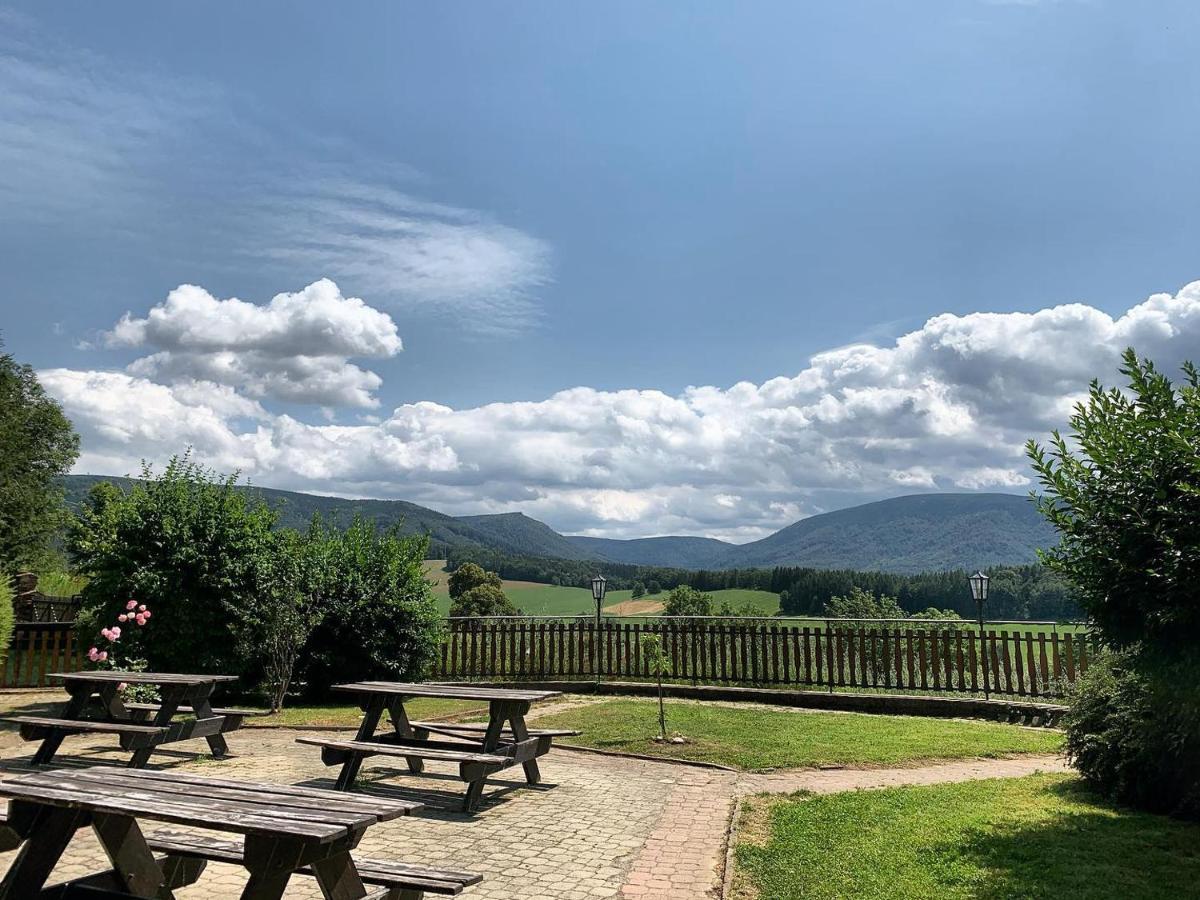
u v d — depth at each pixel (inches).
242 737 453.4
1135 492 249.3
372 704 347.9
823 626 679.7
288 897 203.6
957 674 593.3
